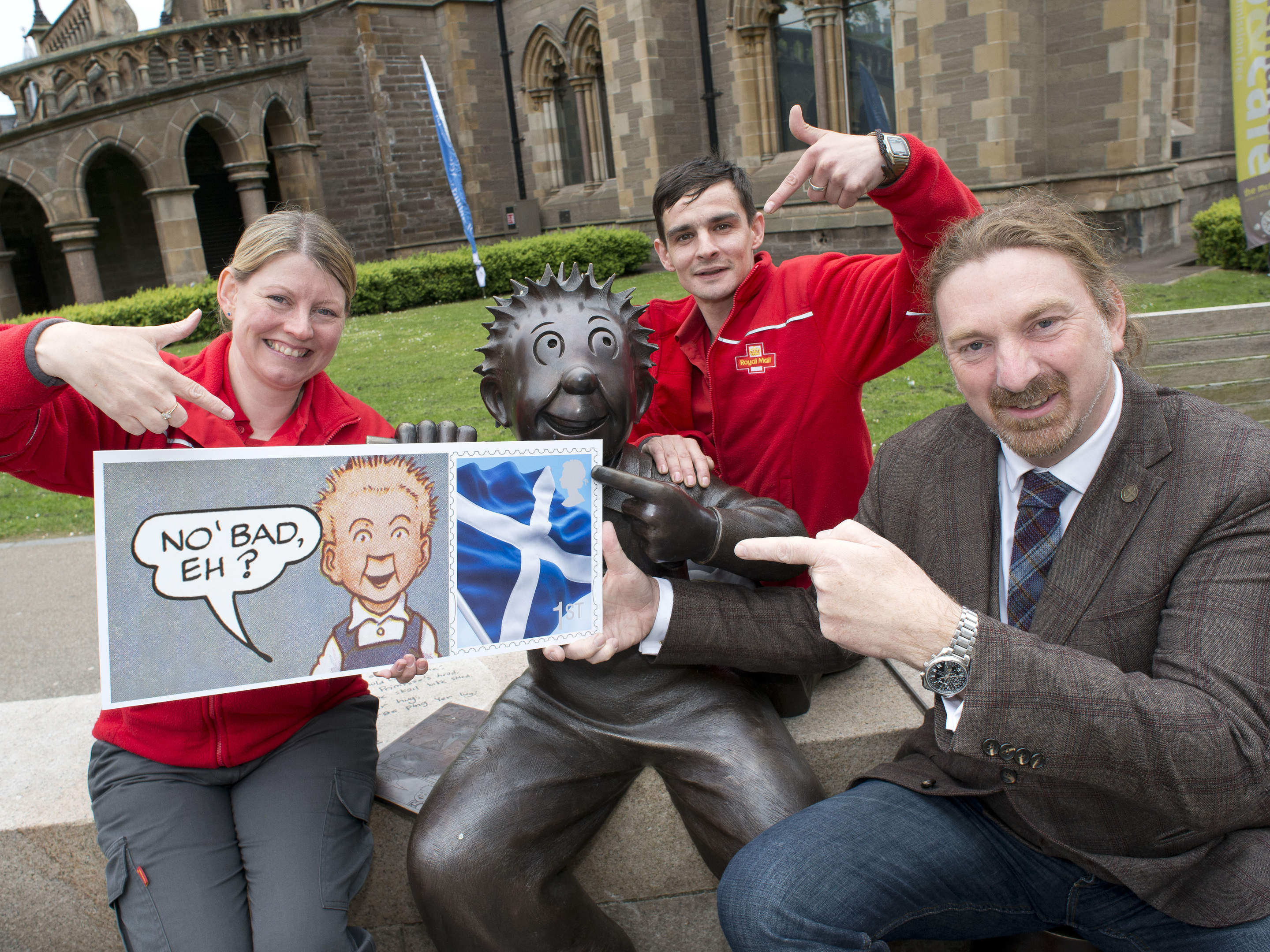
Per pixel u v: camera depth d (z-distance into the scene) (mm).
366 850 1699
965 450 1628
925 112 12664
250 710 1684
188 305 14156
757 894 1404
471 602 1496
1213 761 1206
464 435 1548
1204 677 1253
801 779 1681
